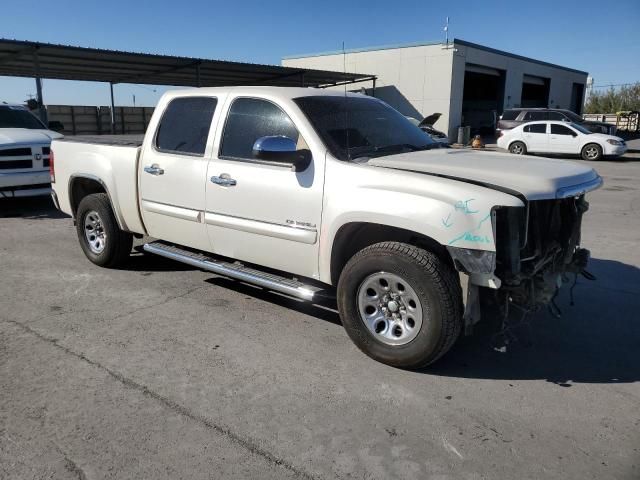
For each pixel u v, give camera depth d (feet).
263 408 11.04
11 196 30.04
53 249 23.34
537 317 16.01
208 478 8.98
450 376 12.47
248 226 14.85
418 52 106.52
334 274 13.71
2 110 35.55
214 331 14.79
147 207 17.67
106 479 8.94
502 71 121.60
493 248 11.14
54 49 61.87
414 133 16.51
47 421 10.51
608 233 26.91
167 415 10.73
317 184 13.41
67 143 20.66
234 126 15.40
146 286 18.45
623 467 9.31
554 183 11.96
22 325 15.06
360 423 10.56
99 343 13.96
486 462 9.43
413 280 11.89
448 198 11.49
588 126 76.69
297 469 9.22
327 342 14.19
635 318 16.02
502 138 75.46
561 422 10.66
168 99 17.33
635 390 11.93
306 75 97.50
